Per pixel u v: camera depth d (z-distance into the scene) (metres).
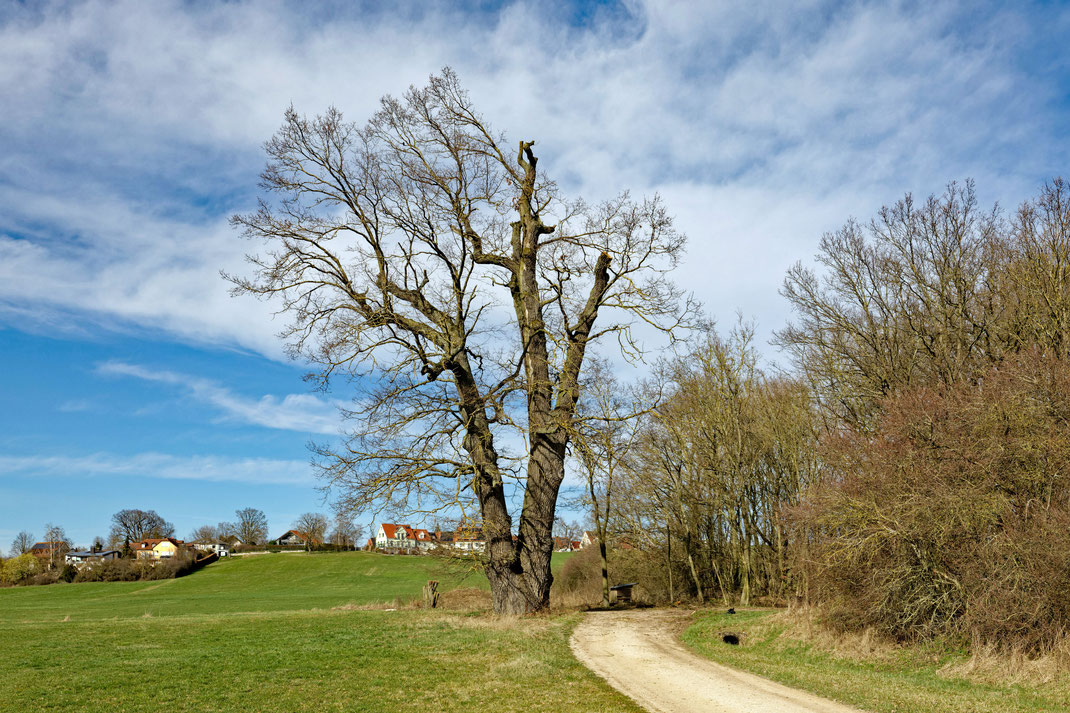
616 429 26.94
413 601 31.23
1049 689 12.05
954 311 27.12
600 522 36.47
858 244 29.88
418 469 22.80
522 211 26.47
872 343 29.31
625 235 25.00
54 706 11.80
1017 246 26.03
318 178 23.91
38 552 128.75
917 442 17.88
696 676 14.07
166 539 132.12
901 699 11.55
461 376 24.33
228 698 12.25
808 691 12.63
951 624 16.16
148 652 17.19
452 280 24.53
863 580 17.56
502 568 24.47
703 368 35.38
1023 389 16.70
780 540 31.80
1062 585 13.79
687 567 39.09
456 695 12.37
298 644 18.23
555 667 14.77
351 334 22.78
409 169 23.72
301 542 131.38
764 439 33.97
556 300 25.27
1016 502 16.06
